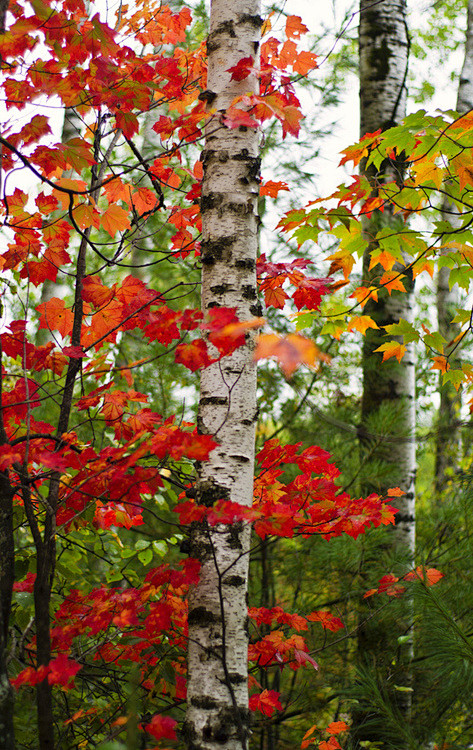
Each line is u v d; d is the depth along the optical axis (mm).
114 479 1631
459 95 7066
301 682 3041
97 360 2518
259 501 2232
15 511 2156
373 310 3811
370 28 4375
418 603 2221
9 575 1759
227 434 1904
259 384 3805
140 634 1955
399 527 3410
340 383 3928
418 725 2438
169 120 2277
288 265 2490
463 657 1998
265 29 2980
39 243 2361
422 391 4184
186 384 3885
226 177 2070
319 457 2188
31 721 2174
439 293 5988
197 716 1707
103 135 2529
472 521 2947
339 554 2902
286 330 3736
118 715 2230
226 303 1984
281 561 3395
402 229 2748
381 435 3244
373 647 2805
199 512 1640
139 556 2629
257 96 1983
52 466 1614
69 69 2227
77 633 1817
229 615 1781
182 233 2826
